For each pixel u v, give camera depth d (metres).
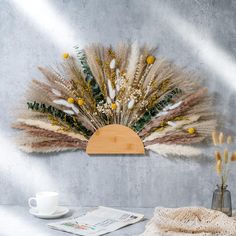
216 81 2.16
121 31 2.18
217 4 2.15
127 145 2.19
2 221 1.96
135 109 2.17
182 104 2.13
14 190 2.27
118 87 2.17
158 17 2.17
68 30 2.21
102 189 2.23
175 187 2.20
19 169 2.26
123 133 2.19
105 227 1.84
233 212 2.08
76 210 2.15
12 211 2.13
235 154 1.99
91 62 2.17
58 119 2.21
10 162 2.26
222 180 1.98
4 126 2.25
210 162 2.18
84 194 2.24
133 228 1.85
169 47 2.17
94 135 2.20
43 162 2.25
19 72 2.24
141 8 2.17
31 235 1.76
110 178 2.22
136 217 1.99
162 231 1.71
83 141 2.21
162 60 2.15
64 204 2.25
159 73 2.15
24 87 2.23
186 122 2.14
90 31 2.20
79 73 2.19
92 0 2.19
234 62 2.15
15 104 2.24
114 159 2.21
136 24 2.18
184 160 2.19
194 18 2.16
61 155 2.24
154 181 2.21
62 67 2.21
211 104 2.16
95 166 2.23
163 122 2.15
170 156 2.19
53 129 2.20
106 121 2.20
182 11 2.16
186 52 2.16
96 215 2.01
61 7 2.21
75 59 2.20
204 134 2.15
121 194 2.22
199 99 2.14
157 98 2.16
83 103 2.17
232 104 2.16
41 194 2.10
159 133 2.16
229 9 2.15
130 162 2.21
